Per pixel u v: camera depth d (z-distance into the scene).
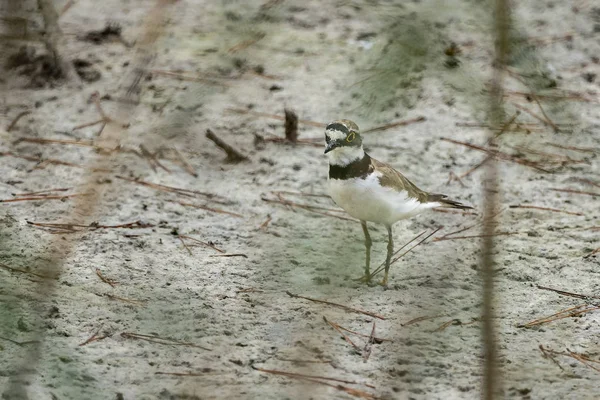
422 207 11.32
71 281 11.07
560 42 17.44
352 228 12.70
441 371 9.75
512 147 14.67
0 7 17.02
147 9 18.27
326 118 15.39
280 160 14.27
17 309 10.35
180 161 14.13
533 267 11.78
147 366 9.62
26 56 15.98
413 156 14.49
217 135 14.84
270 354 9.92
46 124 14.81
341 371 9.66
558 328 10.53
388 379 9.56
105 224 12.44
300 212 13.04
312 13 18.33
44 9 16.12
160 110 15.36
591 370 9.79
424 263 11.91
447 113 15.47
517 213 13.12
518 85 16.22
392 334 10.34
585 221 12.91
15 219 12.36
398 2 18.45
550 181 13.88
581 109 15.65
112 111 15.20
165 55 16.81
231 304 10.84
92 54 16.72
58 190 13.17
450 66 16.41
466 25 17.58
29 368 9.27
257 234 12.45
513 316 10.75
